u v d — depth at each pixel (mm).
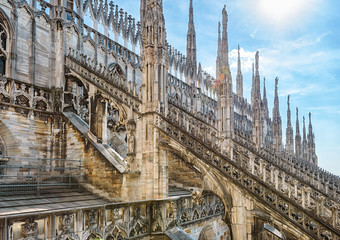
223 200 14336
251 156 14273
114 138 28750
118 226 13211
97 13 30828
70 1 26781
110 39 31469
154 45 19422
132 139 18797
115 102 20172
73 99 24469
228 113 28828
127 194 17688
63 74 24250
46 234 10250
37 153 22078
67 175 21703
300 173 31125
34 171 21719
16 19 22438
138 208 14609
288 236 11984
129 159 18359
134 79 34500
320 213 11297
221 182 14609
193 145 16594
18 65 22250
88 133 21375
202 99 49281
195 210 18766
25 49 22891
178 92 43094
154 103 18609
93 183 19812
